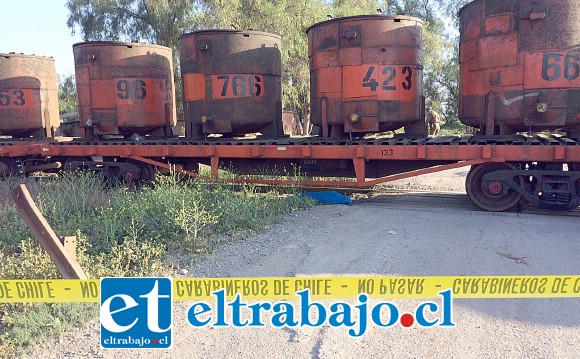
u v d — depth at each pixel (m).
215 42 10.27
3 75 13.29
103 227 7.21
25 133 13.91
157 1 23.25
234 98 10.40
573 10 7.75
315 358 3.85
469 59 8.73
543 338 4.02
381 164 9.83
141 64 11.60
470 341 4.02
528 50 7.95
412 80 9.36
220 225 7.60
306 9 20.69
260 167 10.80
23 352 4.09
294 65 21.66
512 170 8.41
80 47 11.52
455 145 8.54
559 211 8.68
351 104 9.22
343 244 6.69
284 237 7.12
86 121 11.62
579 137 8.27
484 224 7.68
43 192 9.23
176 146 10.73
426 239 6.82
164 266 5.97
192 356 3.94
